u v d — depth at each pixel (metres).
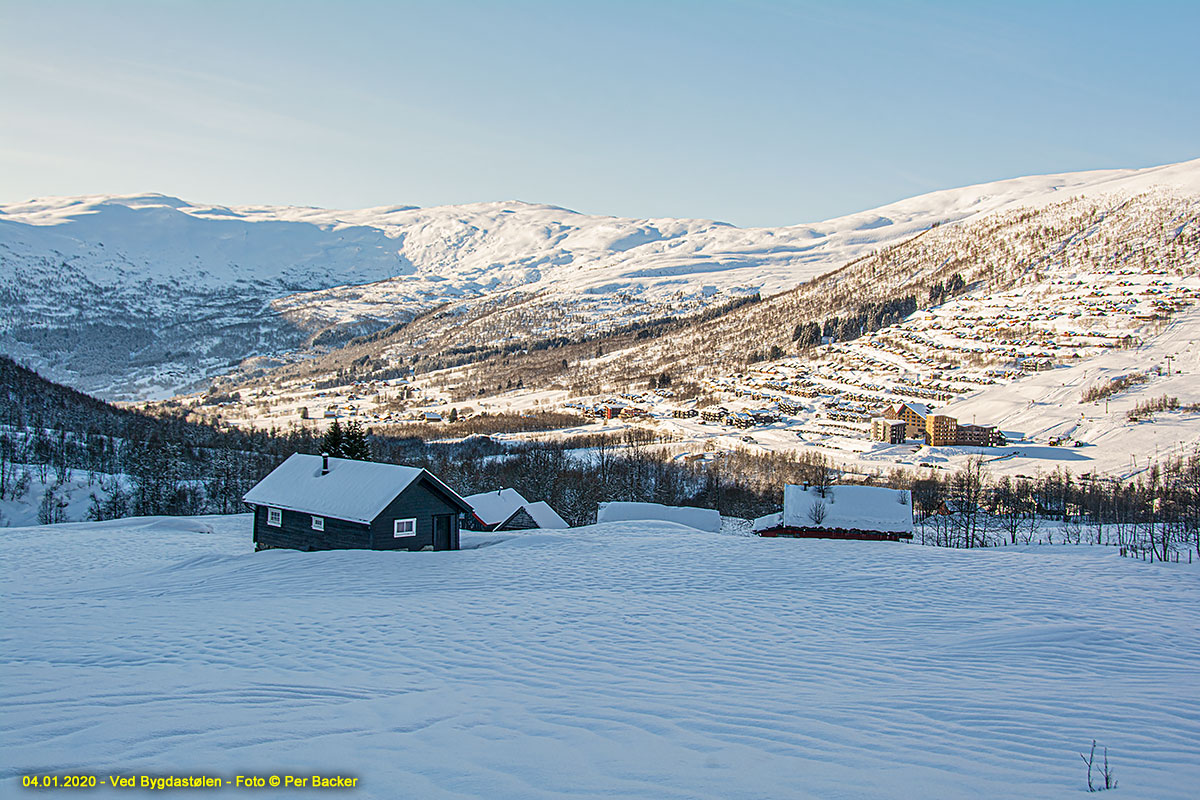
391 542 32.88
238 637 14.20
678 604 19.38
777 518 62.53
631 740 8.17
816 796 6.62
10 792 6.15
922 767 7.47
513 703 9.73
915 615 18.41
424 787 6.59
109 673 10.90
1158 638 15.52
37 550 38.31
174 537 45.75
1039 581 23.95
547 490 85.25
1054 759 7.79
